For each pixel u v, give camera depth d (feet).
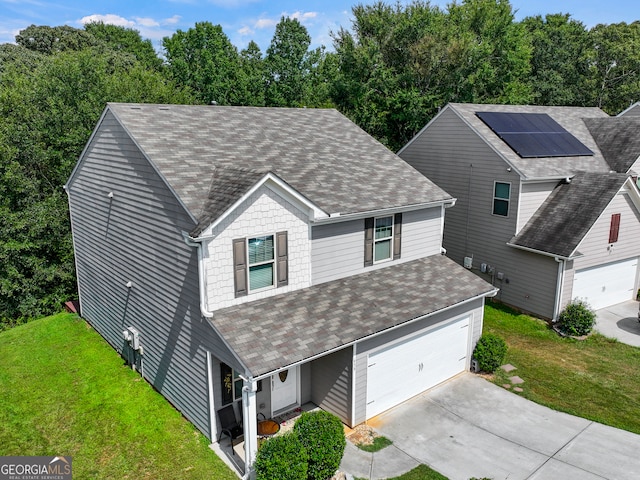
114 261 48.60
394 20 117.60
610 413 40.81
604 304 65.41
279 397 40.22
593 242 60.03
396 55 117.08
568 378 46.73
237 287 36.29
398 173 52.54
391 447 36.11
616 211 61.36
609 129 77.25
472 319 47.42
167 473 33.40
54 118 76.59
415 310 41.22
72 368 48.55
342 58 116.88
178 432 38.11
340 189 44.78
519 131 69.21
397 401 42.11
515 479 32.53
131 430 38.37
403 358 41.60
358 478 32.58
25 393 43.93
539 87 147.23
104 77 89.25
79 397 43.21
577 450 35.70
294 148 49.60
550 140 70.18
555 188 65.00
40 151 73.97
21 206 72.23
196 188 36.73
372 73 112.37
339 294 41.47
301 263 40.37
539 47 152.46
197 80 141.90
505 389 44.83
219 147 44.11
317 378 40.96
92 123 80.69
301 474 30.42
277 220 37.68
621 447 36.09
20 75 98.17
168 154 39.78
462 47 105.60
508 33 118.93
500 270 65.72
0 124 72.90
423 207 49.42
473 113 70.08
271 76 151.33
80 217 55.83
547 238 59.41
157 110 46.52
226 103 142.10
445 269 49.75
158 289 40.65
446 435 37.70
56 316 62.85
